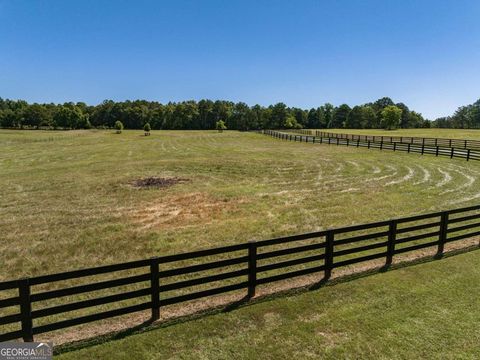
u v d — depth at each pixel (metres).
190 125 134.12
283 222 13.54
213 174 24.94
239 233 12.34
